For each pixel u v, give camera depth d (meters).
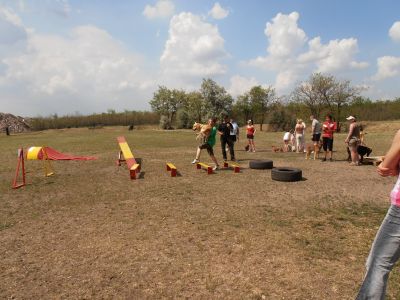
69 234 6.04
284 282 4.25
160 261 4.88
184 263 4.80
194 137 34.28
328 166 13.42
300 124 18.50
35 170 13.21
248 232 5.98
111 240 5.70
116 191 9.29
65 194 9.12
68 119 69.44
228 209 7.41
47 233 6.13
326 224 6.41
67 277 4.47
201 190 9.23
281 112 50.31
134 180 10.76
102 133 44.94
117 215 7.09
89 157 16.81
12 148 24.05
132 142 27.70
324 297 3.90
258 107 62.62
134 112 75.00
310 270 4.55
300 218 6.78
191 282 4.28
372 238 5.68
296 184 9.98
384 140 26.50
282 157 16.64
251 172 12.05
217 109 62.38
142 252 5.19
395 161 2.71
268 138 32.06
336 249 5.24
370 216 6.91
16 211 7.61
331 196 8.54
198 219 6.73
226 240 5.62
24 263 4.91
